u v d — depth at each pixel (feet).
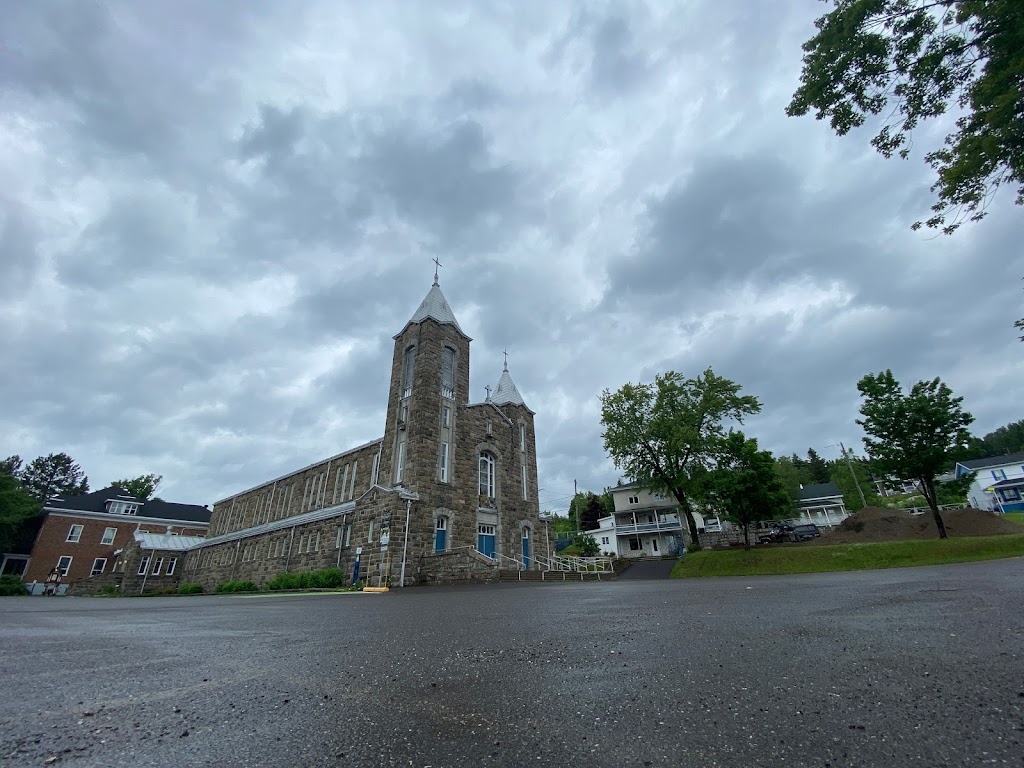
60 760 6.53
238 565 120.47
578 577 81.10
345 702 9.08
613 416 108.68
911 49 25.63
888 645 11.60
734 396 102.63
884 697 7.84
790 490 178.29
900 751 5.94
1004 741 6.01
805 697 8.10
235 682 10.86
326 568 84.53
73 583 147.84
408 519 79.66
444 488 90.99
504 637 16.42
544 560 107.24
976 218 26.71
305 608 34.58
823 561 68.28
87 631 21.76
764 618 17.57
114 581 148.66
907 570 45.27
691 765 5.84
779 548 77.77
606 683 9.62
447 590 58.08
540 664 11.71
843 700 7.84
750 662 10.68
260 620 25.59
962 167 24.40
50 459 243.60
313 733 7.48
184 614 31.83
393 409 100.32
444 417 98.48
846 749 6.09
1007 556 57.26
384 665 12.39
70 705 9.16
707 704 8.04
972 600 18.88
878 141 28.76
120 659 14.11
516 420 117.08
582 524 234.38
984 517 90.43
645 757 6.16
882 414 75.46
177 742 7.18
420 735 7.28
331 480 119.75
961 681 8.37
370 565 75.87
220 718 8.27
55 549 164.96
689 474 102.17
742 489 82.53
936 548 63.93
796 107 30.17
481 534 96.58
